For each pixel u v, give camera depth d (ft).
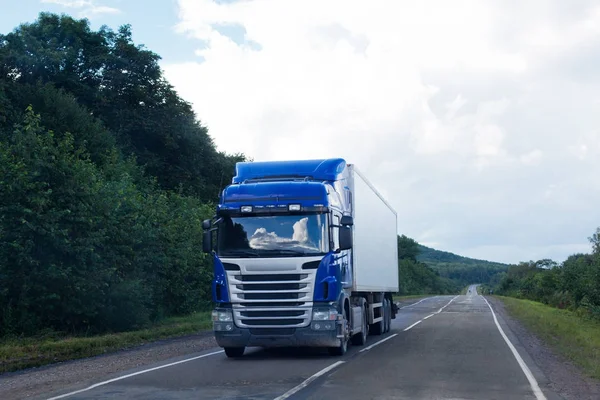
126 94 171.42
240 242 51.11
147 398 32.78
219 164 194.29
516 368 45.34
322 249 50.47
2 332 63.57
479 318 116.37
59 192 68.59
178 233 101.65
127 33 173.99
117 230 78.18
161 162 170.91
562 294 181.68
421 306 183.73
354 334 60.34
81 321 73.00
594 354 54.29
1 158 65.62
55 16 167.94
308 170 56.59
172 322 92.12
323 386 36.35
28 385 39.73
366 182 67.82
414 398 32.53
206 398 32.48
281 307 49.96
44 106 125.49
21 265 63.72
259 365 46.85
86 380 40.57
